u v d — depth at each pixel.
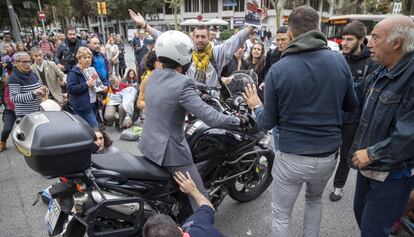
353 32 3.08
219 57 3.97
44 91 4.42
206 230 1.84
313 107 1.99
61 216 2.20
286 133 2.11
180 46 2.18
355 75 3.13
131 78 7.36
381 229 2.13
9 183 4.07
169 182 2.41
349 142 3.27
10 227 3.13
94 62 6.38
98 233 2.06
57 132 1.83
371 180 2.13
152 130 2.29
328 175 2.21
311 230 2.45
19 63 4.58
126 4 39.03
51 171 1.85
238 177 3.19
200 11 45.19
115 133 6.14
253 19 3.99
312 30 1.99
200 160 2.76
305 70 1.95
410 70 1.84
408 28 1.82
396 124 1.84
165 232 1.46
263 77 5.13
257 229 3.06
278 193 2.29
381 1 30.89
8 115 5.10
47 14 43.97
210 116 2.15
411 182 2.05
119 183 2.17
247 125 2.85
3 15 23.67
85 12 46.19
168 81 2.18
